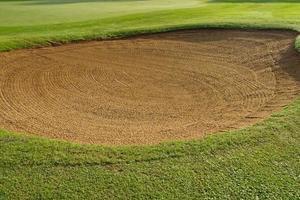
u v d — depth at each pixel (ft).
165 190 22.54
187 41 56.54
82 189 22.62
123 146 27.58
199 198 21.89
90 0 110.73
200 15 71.82
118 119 34.17
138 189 22.63
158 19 69.82
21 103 36.96
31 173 24.00
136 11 82.84
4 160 25.11
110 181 23.31
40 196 22.02
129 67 47.80
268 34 54.65
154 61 49.93
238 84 41.52
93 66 47.78
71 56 51.11
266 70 44.39
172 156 25.86
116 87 41.73
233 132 29.09
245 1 95.91
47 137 29.76
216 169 24.38
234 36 55.93
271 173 23.99
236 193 22.25
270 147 26.84
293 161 25.26
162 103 37.76
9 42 53.11
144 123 33.32
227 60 49.03
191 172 24.12
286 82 40.19
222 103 37.24
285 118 30.78
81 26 65.51
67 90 40.55
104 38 58.29
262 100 36.86
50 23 69.26
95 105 37.09
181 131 31.19
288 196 21.97
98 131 31.42
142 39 58.29
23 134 29.30
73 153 26.22
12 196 21.98
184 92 40.45
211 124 32.40
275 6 80.89
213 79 43.37
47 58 49.98
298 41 48.85
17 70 45.34
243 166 24.68
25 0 110.32
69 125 32.55
